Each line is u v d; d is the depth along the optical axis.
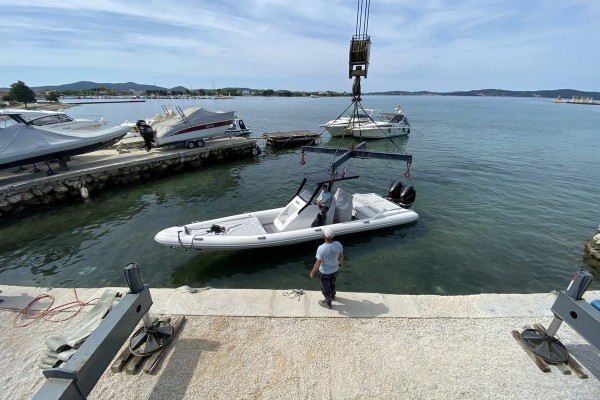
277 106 80.62
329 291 4.96
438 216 10.95
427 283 7.24
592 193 13.37
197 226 8.47
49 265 8.30
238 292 5.43
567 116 56.69
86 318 4.39
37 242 9.65
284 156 22.19
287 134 26.00
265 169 18.50
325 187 8.55
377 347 4.29
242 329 4.61
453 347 4.29
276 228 8.82
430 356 4.14
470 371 3.92
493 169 17.38
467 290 7.00
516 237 9.41
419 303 5.18
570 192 13.48
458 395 3.59
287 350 4.23
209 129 20.45
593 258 8.21
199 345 4.31
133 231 10.32
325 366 3.99
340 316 4.88
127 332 3.59
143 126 18.92
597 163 18.72
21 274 7.91
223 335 4.49
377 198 11.17
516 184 14.63
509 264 8.00
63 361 3.67
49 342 3.92
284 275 7.64
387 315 4.90
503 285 7.19
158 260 8.42
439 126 38.53
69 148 14.82
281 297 5.32
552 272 7.69
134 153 18.92
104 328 3.33
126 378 3.81
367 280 7.34
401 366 3.99
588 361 4.04
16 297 5.34
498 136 30.02
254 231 8.27
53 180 13.50
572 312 3.72
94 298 5.35
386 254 8.44
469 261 8.12
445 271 7.70
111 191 14.98
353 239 9.23
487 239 9.27
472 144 25.55
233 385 3.71
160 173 17.91
